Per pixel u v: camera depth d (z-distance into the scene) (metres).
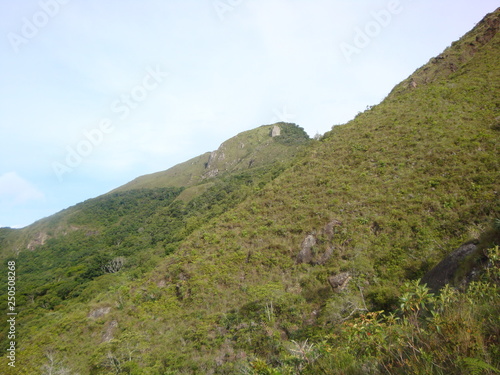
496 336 2.32
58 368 17.03
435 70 36.72
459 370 2.03
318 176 24.92
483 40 35.91
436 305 3.28
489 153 17.19
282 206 23.67
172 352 14.66
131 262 47.28
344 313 11.62
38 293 44.56
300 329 12.84
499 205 13.01
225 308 16.89
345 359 3.36
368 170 22.28
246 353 12.70
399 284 12.07
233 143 158.62
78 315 22.44
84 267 55.09
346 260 15.50
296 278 16.47
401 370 2.46
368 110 36.59
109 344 16.91
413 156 20.88
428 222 14.69
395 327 2.92
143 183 169.25
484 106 23.14
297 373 3.88
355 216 18.16
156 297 20.69
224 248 22.14
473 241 6.59
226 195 58.62
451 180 16.59
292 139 131.62
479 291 3.52
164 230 61.06
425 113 25.92
